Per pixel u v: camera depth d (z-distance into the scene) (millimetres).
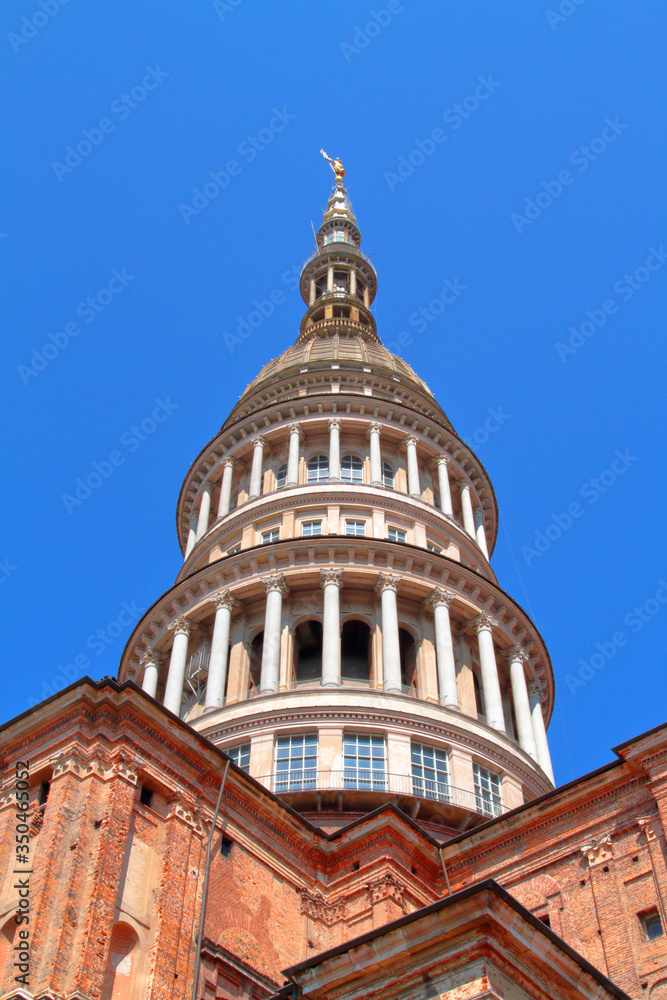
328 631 55219
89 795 30688
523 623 61438
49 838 29297
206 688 55406
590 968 25219
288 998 25516
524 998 23578
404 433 69438
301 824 38312
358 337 83625
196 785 34000
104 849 29500
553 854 37469
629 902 34281
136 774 32125
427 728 51312
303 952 35656
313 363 76062
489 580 61000
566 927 35250
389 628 55500
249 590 58344
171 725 34031
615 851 35781
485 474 72938
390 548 58500
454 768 50219
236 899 34031
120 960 28656
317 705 51344
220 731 51438
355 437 69250
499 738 53344
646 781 36312
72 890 28391
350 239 103812
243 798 36375
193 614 59406
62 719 32719
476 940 23422
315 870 38562
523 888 37375
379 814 39219
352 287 95750
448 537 64938
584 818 37438
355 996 24422
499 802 50594
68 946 27391
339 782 48469
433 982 23578
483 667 57344
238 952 32938
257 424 70375
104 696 32844
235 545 64062
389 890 37312
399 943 24312
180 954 29875
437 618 57438
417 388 75875
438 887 39719
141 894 30266
